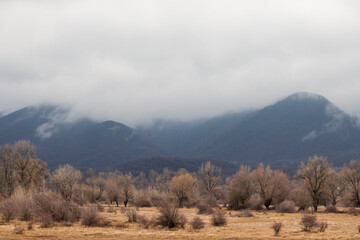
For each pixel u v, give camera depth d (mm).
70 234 30094
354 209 63281
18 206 43938
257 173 85562
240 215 55531
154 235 29328
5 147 77562
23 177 76938
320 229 33156
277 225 31203
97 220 38188
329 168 80688
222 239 27344
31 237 28375
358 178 83062
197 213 60406
